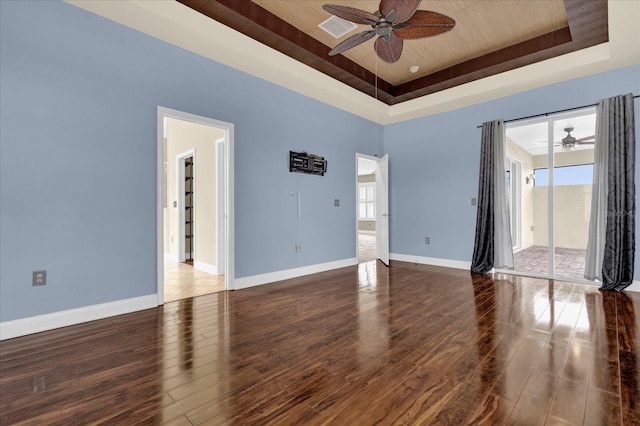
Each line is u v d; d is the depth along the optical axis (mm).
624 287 3625
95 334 2465
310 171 4746
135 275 3039
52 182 2588
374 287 3941
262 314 2941
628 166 3592
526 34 3814
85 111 2744
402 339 2367
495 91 4496
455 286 3969
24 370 1911
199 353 2145
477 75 4520
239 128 3877
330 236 5121
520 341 2316
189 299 3434
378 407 1558
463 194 5117
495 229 4613
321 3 3305
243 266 3932
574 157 4555
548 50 3803
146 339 2373
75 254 2693
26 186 2471
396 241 6016
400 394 1665
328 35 3893
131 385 1752
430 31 2781
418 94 5242
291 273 4500
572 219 4598
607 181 3723
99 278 2824
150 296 3133
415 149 5730
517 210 5145
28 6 2480
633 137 3594
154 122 3158
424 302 3301
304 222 4703
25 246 2465
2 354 2121
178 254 6070
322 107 4977
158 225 3184
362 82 4781
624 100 3635
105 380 1802
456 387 1728
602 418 1455
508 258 4527
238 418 1477
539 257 4875
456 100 4844
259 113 4094
